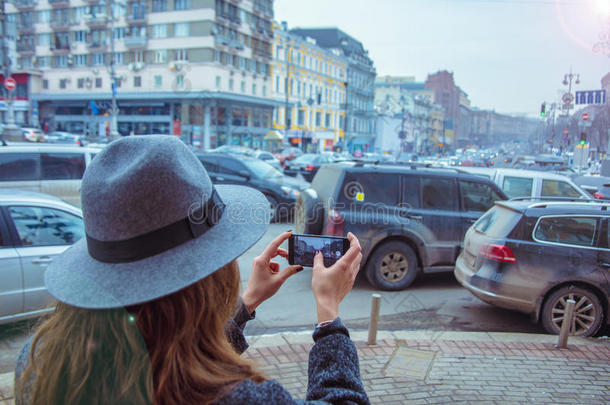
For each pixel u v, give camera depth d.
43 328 0.91
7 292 4.10
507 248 4.96
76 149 8.59
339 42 71.56
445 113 115.62
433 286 6.63
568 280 4.84
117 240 0.86
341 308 5.58
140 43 46.53
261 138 53.75
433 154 96.50
